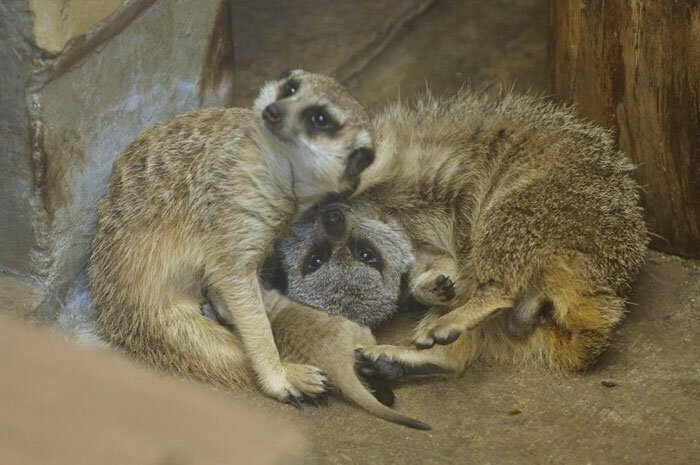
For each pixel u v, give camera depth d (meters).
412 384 5.34
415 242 6.27
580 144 5.94
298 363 5.20
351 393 4.93
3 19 4.64
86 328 5.56
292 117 4.96
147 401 0.93
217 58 6.52
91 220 5.54
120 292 5.39
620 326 5.71
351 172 5.29
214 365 5.23
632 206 5.77
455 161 6.11
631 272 5.66
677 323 5.71
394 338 5.99
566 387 5.18
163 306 5.36
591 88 6.36
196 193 5.23
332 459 4.40
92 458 0.87
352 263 5.81
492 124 6.16
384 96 8.32
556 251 5.36
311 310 5.54
